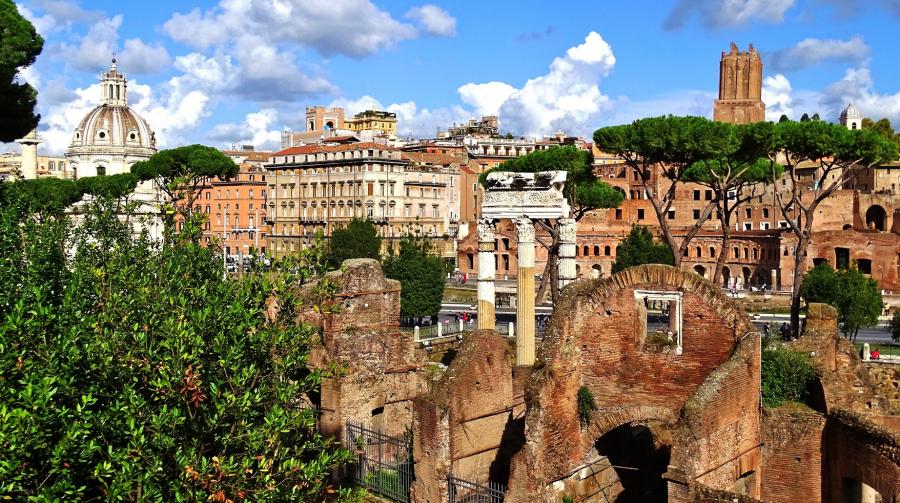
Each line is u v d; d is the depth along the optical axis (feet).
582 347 109.19
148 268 109.60
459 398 117.60
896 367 172.14
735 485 102.01
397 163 566.36
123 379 81.97
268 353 91.97
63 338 80.18
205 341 87.86
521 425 131.23
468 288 417.49
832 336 126.72
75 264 130.00
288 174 609.83
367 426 139.23
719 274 252.83
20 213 140.77
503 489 119.24
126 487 71.87
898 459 100.27
